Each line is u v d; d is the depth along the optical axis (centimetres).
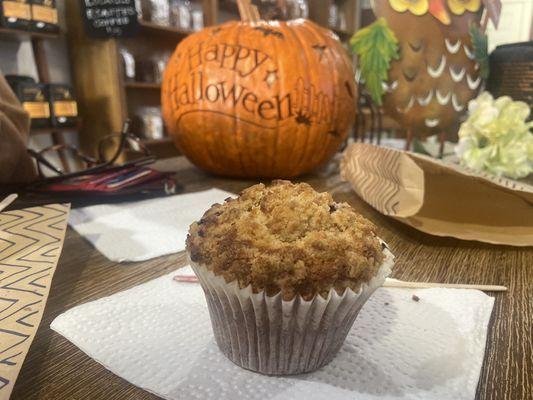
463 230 28
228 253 16
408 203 29
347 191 41
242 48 41
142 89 98
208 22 100
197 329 18
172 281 22
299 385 15
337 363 16
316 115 41
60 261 25
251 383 15
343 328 16
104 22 76
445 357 16
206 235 17
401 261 25
